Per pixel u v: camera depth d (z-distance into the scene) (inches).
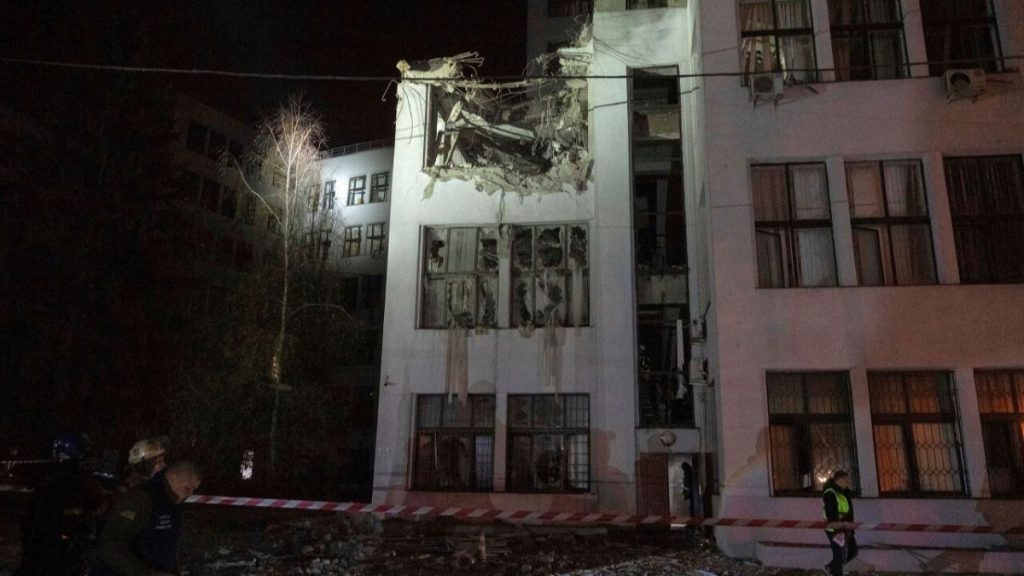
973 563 438.6
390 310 775.7
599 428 709.3
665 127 788.6
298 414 796.6
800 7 588.7
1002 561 437.1
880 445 503.5
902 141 538.9
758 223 551.5
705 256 636.1
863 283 534.9
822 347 514.3
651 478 692.1
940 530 432.5
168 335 945.5
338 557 495.8
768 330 521.3
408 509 494.3
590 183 778.8
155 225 981.8
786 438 512.1
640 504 685.3
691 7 706.2
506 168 796.0
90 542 222.5
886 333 511.8
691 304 721.0
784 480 504.7
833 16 582.2
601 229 754.2
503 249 776.9
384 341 768.9
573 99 811.4
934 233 527.8
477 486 732.0
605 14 799.7
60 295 885.2
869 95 550.0
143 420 926.4
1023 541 472.7
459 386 745.6
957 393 499.2
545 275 776.3
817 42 569.0
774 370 517.3
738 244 538.9
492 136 841.5
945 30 564.7
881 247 538.0
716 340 533.6
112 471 462.3
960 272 525.7
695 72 676.7
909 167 547.5
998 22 553.9
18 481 737.0
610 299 735.1
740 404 511.5
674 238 779.4
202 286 983.6
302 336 844.0
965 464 488.7
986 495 479.8
